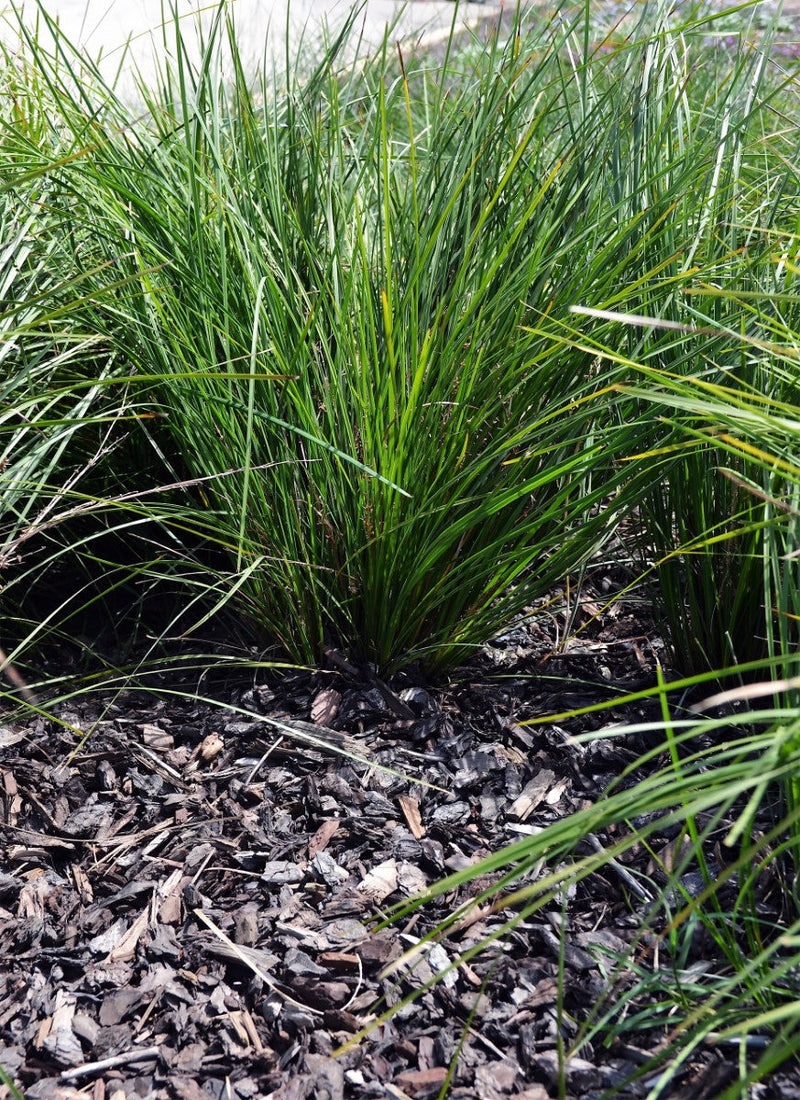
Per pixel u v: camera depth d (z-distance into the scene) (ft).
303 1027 4.95
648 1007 4.83
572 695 7.04
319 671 7.27
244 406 5.98
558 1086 4.54
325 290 6.61
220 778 6.52
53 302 7.39
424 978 5.15
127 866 5.94
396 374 6.60
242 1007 5.09
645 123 7.15
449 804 6.24
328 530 6.86
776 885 5.31
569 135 7.88
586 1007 4.91
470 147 7.06
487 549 6.35
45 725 6.92
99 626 8.00
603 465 6.83
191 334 6.82
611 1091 4.23
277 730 6.84
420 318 6.74
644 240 6.15
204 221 6.75
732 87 7.50
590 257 6.89
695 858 5.59
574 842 4.10
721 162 7.07
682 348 6.45
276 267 6.86
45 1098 4.65
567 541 6.67
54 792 6.43
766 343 4.81
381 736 6.76
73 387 5.80
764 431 5.00
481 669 7.41
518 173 7.22
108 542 8.22
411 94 12.75
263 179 7.28
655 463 6.10
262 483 6.80
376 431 6.36
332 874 5.82
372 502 6.53
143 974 5.29
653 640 7.57
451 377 6.43
